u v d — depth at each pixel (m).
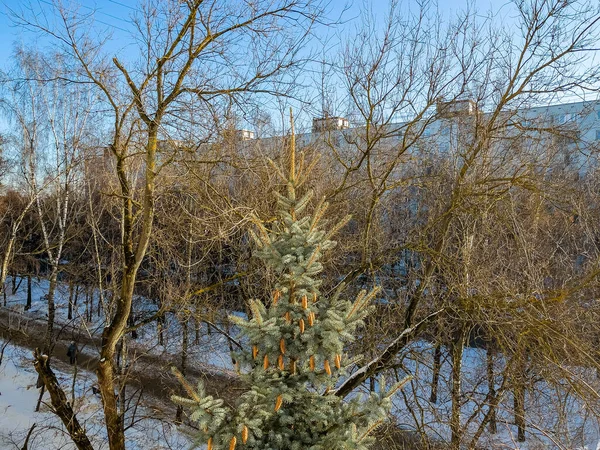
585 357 6.75
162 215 10.99
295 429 4.46
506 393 9.13
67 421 9.84
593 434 8.80
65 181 13.34
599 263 7.40
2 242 15.39
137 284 14.68
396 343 8.56
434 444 8.73
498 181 8.68
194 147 7.47
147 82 7.19
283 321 4.45
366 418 4.28
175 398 3.86
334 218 10.67
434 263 8.79
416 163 10.43
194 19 6.83
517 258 8.80
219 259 12.59
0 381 16.28
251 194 10.31
